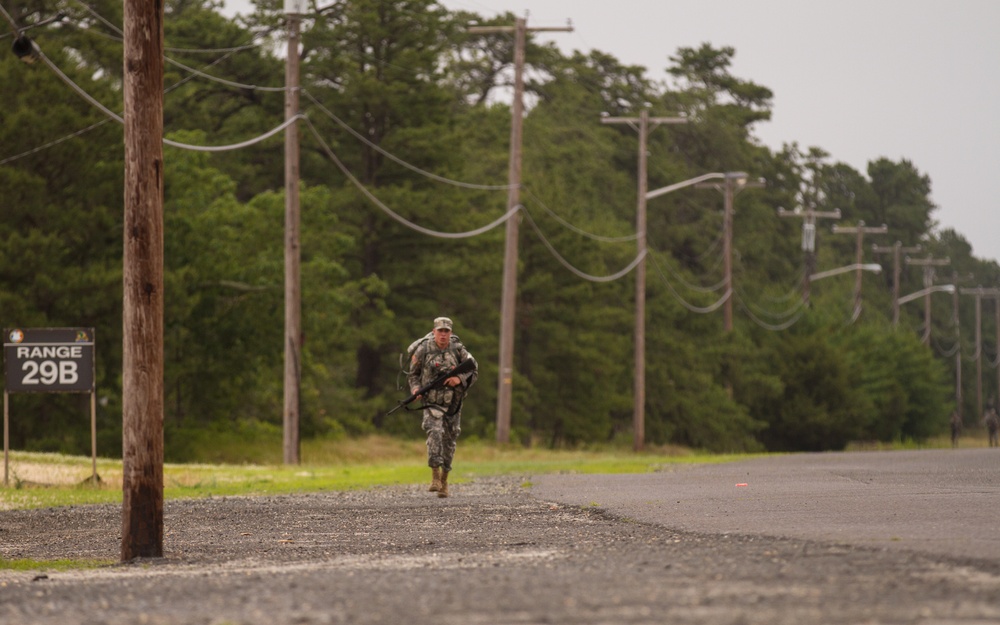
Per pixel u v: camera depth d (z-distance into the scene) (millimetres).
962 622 17656
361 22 179375
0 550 40375
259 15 186625
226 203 145625
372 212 183750
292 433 113562
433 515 46938
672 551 29281
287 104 113562
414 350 55438
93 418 74062
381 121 187375
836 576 22938
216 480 74875
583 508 46344
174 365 138250
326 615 20297
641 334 179000
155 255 36688
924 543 28016
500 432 147250
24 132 120062
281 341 141125
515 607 20484
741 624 18156
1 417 128125
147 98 36781
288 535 41062
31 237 117875
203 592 24266
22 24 136500
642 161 180125
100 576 29812
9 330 73000
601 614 19531
